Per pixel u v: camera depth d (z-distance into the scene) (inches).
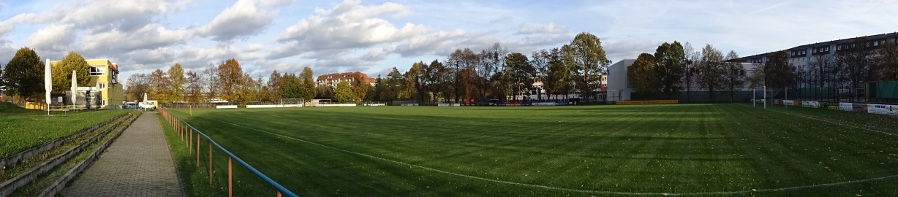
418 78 4596.5
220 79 4015.8
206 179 435.5
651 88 3476.9
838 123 1064.8
